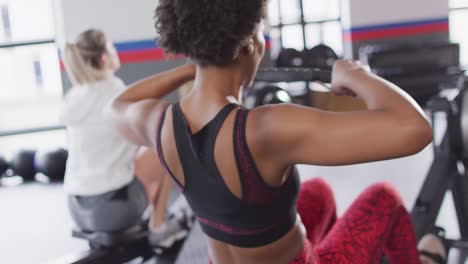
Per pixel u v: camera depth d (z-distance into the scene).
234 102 0.97
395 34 6.68
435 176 2.10
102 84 2.10
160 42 0.99
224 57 0.94
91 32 2.11
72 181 2.17
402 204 1.28
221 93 0.97
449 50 5.91
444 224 2.70
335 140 0.85
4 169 4.59
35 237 3.22
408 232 1.30
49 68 9.37
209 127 0.95
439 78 5.68
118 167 2.13
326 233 1.40
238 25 0.93
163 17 0.97
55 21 4.95
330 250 1.17
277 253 0.99
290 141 0.88
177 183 1.02
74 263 2.11
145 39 5.10
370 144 0.84
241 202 0.94
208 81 0.97
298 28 6.41
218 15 0.91
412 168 3.69
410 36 6.74
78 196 2.17
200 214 1.02
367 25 6.56
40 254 2.96
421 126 0.83
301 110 0.89
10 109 8.30
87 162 2.13
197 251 2.39
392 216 1.23
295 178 0.98
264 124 0.90
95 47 2.08
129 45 5.08
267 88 2.78
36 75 9.38
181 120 0.98
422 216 1.98
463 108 2.11
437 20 6.80
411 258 1.33
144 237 2.29
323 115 0.87
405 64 5.78
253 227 0.96
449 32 6.89
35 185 4.38
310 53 5.34
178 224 2.35
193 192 1.00
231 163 0.92
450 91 2.24
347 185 3.50
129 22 5.05
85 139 2.10
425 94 5.69
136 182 2.18
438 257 1.79
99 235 2.20
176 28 0.95
